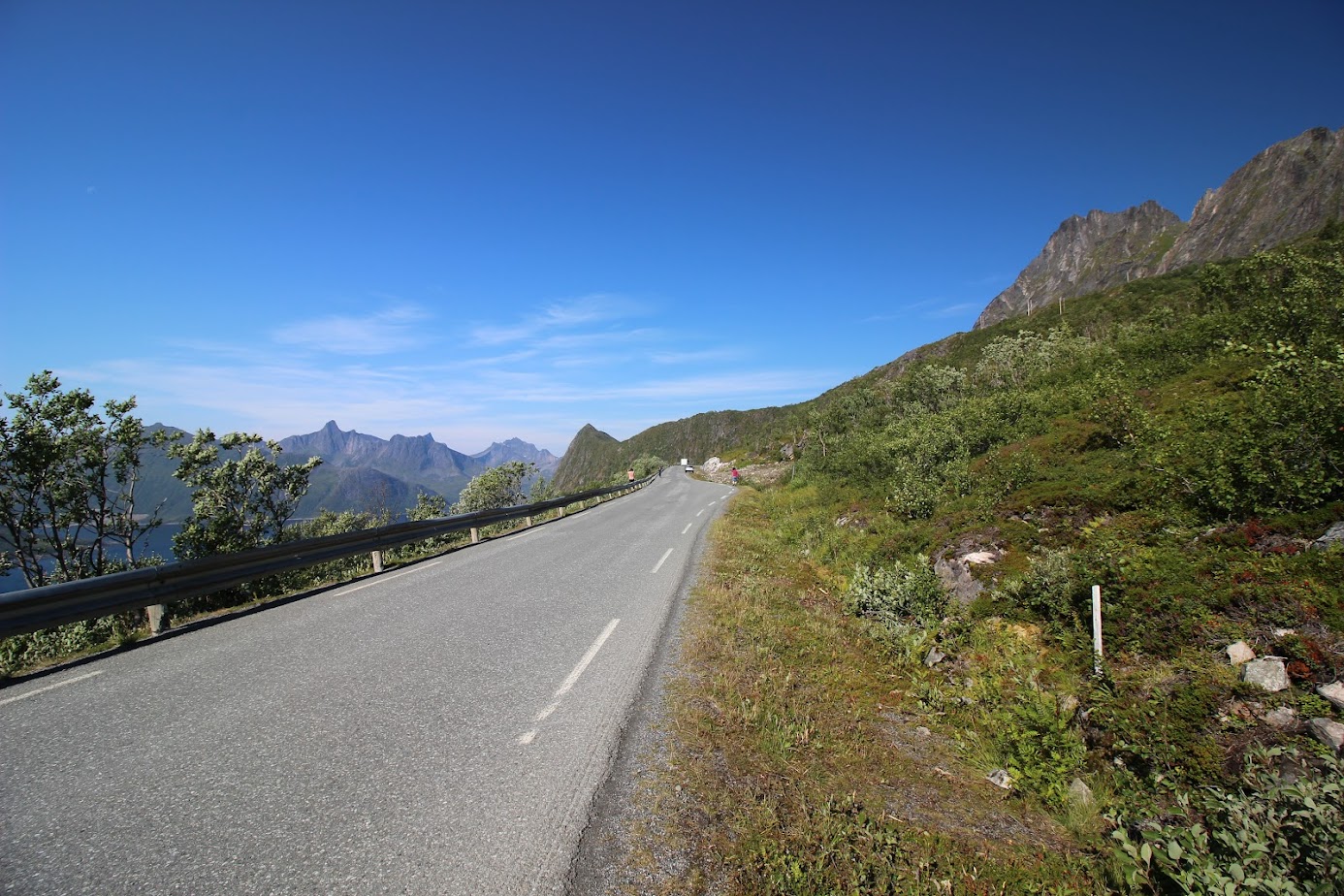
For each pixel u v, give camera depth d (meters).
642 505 27.72
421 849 3.02
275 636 6.80
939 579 8.62
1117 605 5.88
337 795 3.49
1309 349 7.48
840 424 36.97
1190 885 2.84
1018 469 10.73
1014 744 4.93
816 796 3.93
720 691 5.41
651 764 4.04
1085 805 4.04
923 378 28.03
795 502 22.17
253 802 3.40
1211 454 6.91
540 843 3.13
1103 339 23.48
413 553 14.63
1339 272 11.64
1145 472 8.34
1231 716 4.21
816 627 7.89
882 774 4.45
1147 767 4.26
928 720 5.57
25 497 19.36
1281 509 6.02
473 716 4.66
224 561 7.99
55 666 5.88
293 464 22.20
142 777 3.67
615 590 9.47
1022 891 3.28
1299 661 4.30
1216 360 12.39
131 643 6.67
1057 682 5.57
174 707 4.77
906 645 7.24
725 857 3.16
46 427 18.92
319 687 5.21
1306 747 3.67
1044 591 6.75
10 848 2.94
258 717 4.58
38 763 3.84
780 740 4.55
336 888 2.71
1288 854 2.82
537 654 6.21
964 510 10.50
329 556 10.07
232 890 2.68
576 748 4.20
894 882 3.19
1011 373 24.19
